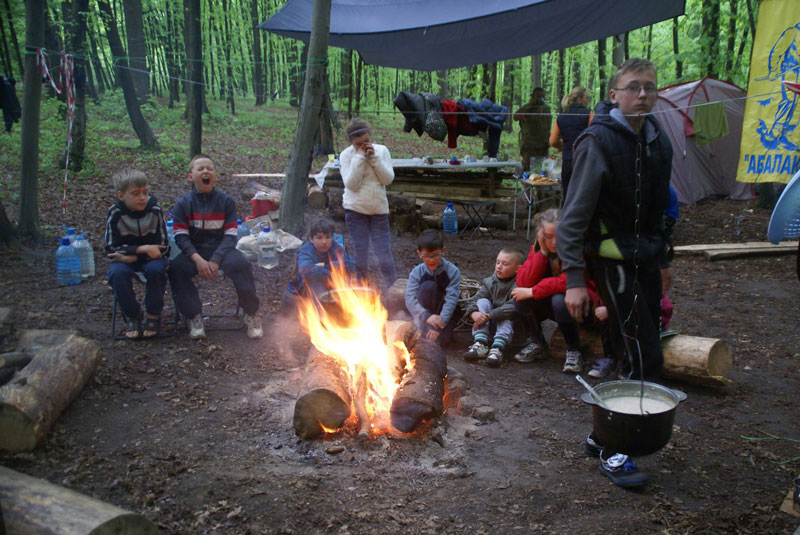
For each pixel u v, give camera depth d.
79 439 3.10
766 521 2.56
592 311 4.09
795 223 3.10
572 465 3.02
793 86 4.03
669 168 2.82
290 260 6.82
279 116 24.78
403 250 8.12
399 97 9.18
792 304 5.89
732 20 14.59
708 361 3.88
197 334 4.62
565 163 7.32
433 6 9.27
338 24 9.71
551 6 8.04
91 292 5.64
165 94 29.58
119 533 2.02
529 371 4.32
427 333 4.49
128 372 3.95
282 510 2.56
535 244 4.37
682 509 2.65
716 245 8.16
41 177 10.41
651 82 2.63
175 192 10.39
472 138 22.17
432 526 2.50
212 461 2.95
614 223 2.79
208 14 25.45
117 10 24.95
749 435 3.37
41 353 3.42
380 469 2.93
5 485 2.16
